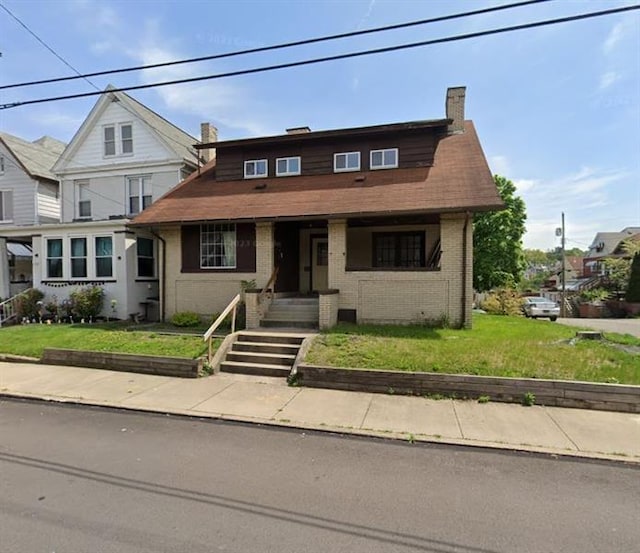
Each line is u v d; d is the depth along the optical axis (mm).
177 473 4105
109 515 3338
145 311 14953
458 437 5016
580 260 72062
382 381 6805
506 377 6395
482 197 10133
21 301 14281
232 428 5414
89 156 18812
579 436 5035
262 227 12281
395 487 3840
